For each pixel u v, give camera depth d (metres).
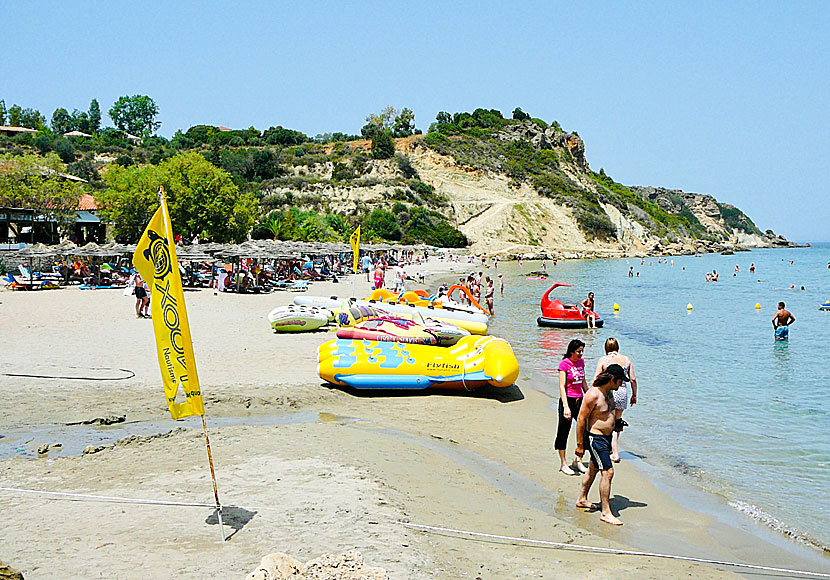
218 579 5.38
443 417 11.97
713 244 156.00
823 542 7.16
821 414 12.63
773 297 41.94
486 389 14.00
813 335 24.27
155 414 11.27
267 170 118.75
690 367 17.67
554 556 6.42
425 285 48.53
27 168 52.69
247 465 8.59
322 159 126.00
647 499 8.33
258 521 6.68
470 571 5.89
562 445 9.23
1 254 39.41
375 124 147.38
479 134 151.62
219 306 27.44
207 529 6.45
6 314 22.83
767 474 9.35
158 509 6.99
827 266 89.81
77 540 6.16
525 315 30.22
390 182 116.25
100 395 12.23
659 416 12.48
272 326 20.25
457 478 8.66
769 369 17.39
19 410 11.22
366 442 9.90
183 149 139.12
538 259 102.25
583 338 23.05
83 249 37.81
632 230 140.25
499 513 7.51
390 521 6.82
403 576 5.57
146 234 6.28
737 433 11.38
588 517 7.67
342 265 59.09
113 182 59.34
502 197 128.25
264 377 14.07
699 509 8.02
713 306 35.81
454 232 104.44
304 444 9.62
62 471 8.30
